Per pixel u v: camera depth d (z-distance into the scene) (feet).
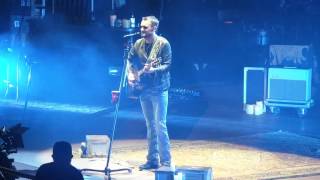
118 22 83.71
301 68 69.26
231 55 93.97
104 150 49.80
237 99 81.51
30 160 48.80
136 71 43.86
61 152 27.14
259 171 46.03
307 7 88.12
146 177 43.78
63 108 74.08
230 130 62.03
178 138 58.18
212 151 52.80
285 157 50.72
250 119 68.28
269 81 70.54
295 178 44.21
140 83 44.01
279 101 70.13
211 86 91.40
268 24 90.43
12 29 87.45
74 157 49.44
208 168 38.27
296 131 61.77
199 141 56.85
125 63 43.50
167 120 67.36
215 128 63.10
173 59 91.86
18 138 34.09
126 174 44.62
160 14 90.48
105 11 88.89
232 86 92.02
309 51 71.56
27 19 86.79
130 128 62.49
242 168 47.03
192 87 89.35
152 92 44.01
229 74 96.89
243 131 61.67
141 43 44.04
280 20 89.56
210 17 94.27
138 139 57.31
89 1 88.53
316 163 48.65
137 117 68.64
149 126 45.55
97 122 65.62
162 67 43.42
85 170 43.86
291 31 88.58
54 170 26.91
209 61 94.99
